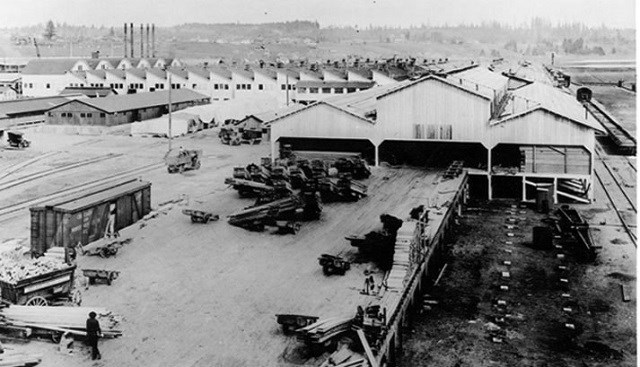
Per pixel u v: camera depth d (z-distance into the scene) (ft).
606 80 520.83
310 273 99.91
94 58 528.63
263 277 98.37
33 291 83.10
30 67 439.63
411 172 176.86
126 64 505.66
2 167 201.67
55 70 434.71
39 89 434.30
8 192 165.17
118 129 297.33
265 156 226.38
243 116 331.16
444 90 171.42
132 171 195.21
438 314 93.30
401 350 81.51
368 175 169.68
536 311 94.48
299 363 71.67
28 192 165.27
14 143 241.55
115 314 84.12
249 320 82.74
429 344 83.56
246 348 75.25
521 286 104.63
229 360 72.49
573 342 84.28
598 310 94.84
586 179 166.71
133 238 118.73
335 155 194.08
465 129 170.60
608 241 129.90
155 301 88.94
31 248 110.42
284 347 75.51
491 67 465.88
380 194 152.15
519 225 142.61
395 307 80.79
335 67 453.99
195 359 72.64
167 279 97.50
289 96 408.46
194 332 79.36
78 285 94.53
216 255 109.29
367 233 115.96
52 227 109.70
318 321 75.25
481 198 171.42
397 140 179.93
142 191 132.46
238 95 412.16
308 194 131.75
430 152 189.06
